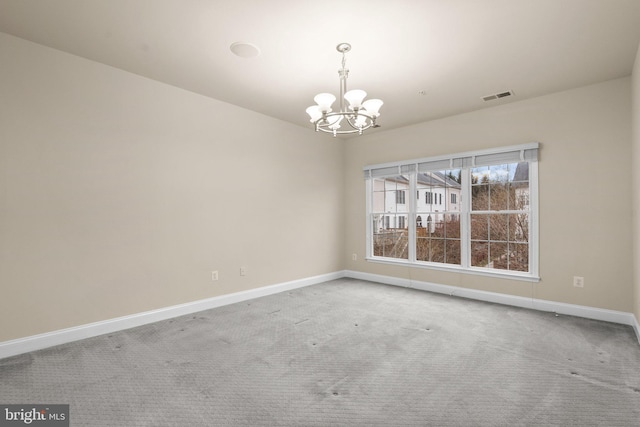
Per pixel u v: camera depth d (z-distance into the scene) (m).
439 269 4.62
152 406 1.91
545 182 3.74
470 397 1.99
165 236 3.52
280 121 4.73
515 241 4.05
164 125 3.51
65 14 2.31
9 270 2.59
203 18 2.35
